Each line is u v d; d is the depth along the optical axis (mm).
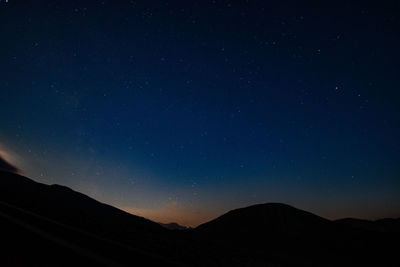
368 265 26109
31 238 5719
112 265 4785
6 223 6430
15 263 4688
